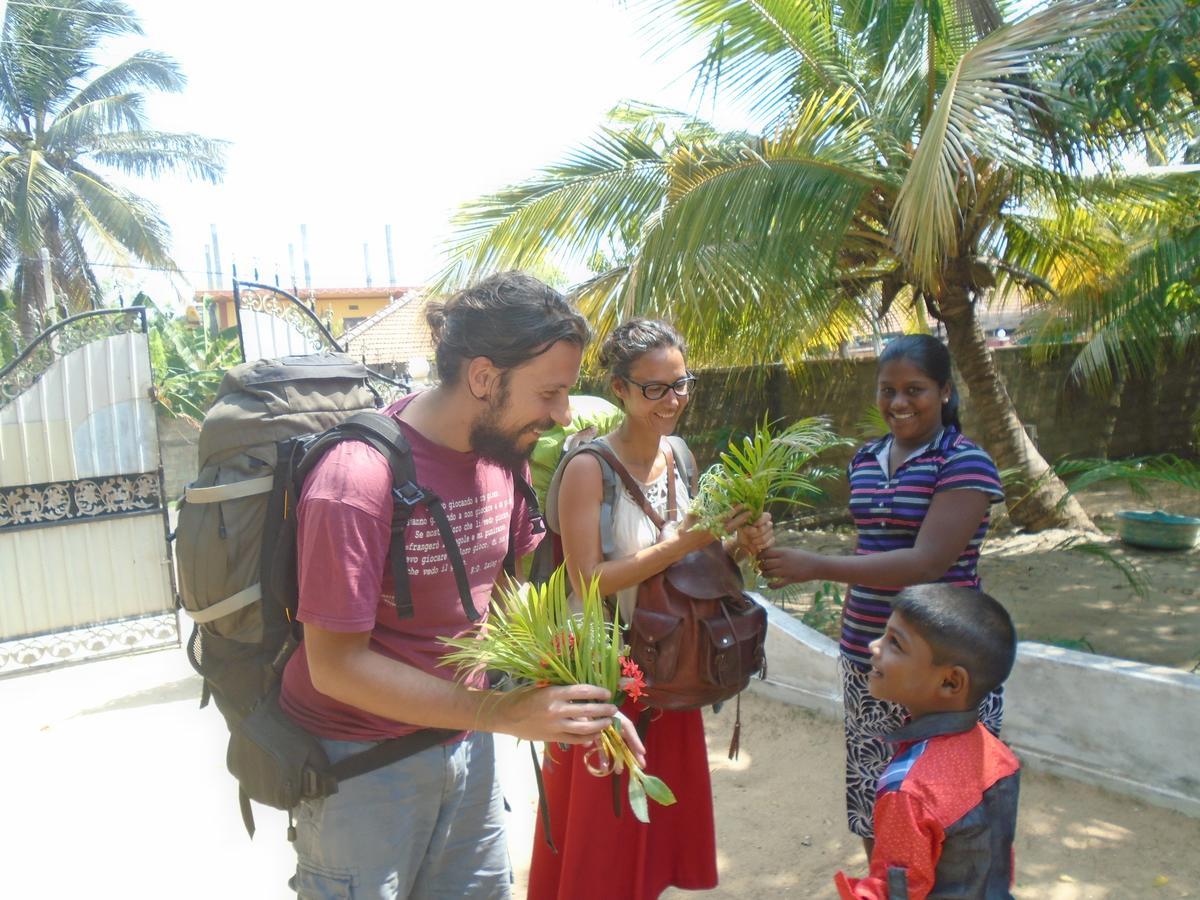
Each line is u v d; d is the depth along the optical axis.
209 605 1.92
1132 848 3.08
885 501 2.57
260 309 6.79
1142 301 7.81
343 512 1.62
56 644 5.91
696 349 7.31
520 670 1.76
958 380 9.49
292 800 1.80
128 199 21.98
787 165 6.27
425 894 2.06
